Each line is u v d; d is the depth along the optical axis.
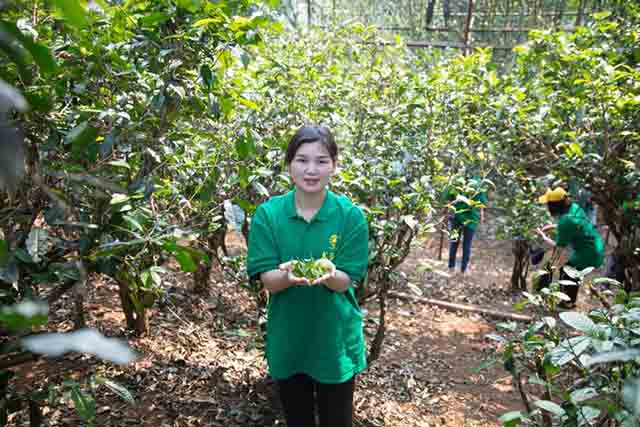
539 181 4.44
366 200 2.84
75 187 1.36
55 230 1.90
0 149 0.36
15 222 1.48
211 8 1.45
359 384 3.06
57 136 1.46
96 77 1.61
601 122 3.21
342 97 3.34
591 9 5.60
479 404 3.00
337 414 1.91
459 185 2.95
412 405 2.93
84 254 1.51
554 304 1.76
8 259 1.20
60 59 1.51
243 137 1.78
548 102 3.47
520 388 1.74
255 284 2.50
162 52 1.50
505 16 7.43
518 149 3.73
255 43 1.60
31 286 1.53
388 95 3.44
